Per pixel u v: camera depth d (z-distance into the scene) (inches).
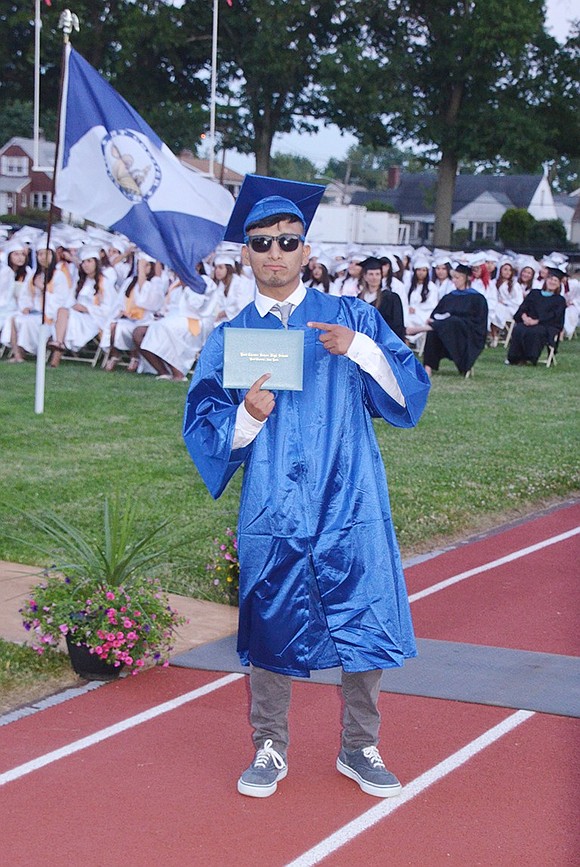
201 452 165.3
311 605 165.0
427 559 321.1
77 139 488.7
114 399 560.4
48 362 695.7
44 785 177.9
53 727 200.7
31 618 227.3
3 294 711.1
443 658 238.7
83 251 684.7
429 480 408.2
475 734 199.6
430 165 1779.0
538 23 1632.6
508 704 212.5
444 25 1648.6
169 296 673.6
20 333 684.1
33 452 430.3
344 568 164.1
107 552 231.6
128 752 190.9
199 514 347.9
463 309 708.0
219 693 218.5
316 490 163.9
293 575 163.9
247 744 195.0
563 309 792.3
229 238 179.0
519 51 1609.3
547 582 301.9
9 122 3388.3
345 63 1617.9
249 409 160.1
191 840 161.5
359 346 163.0
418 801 174.1
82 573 233.6
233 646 244.1
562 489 415.2
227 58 1696.6
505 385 683.4
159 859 156.3
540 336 783.1
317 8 1667.1
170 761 187.6
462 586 295.6
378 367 163.8
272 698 174.4
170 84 1729.8
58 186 495.5
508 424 537.0
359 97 1632.6
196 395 168.4
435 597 285.3
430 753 191.5
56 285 686.5
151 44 1622.8
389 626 166.1
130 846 159.6
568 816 170.2
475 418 552.1
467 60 1633.9
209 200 504.4
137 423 498.0
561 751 193.2
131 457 426.6
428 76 1696.6
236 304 690.2
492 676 228.2
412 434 502.6
